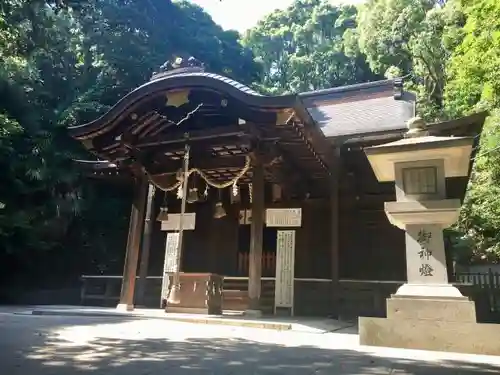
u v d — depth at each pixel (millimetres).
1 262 16188
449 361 4352
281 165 11219
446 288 5414
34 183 16000
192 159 11055
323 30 42750
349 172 12734
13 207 15562
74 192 16953
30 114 17219
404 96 15148
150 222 13008
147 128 11258
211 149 10977
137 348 4660
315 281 11914
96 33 20734
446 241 14125
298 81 39969
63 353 4215
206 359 4066
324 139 10406
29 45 8094
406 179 5898
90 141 11297
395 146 5875
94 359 3920
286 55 44188
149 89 10250
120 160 11922
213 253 14133
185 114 10984
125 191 18203
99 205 17656
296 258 13234
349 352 4828
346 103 16000
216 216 11328
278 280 12094
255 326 7684
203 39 26938
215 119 11188
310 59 39469
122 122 10914
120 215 17906
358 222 12906
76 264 17422
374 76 37312
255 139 9820
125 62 20562
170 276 10062
